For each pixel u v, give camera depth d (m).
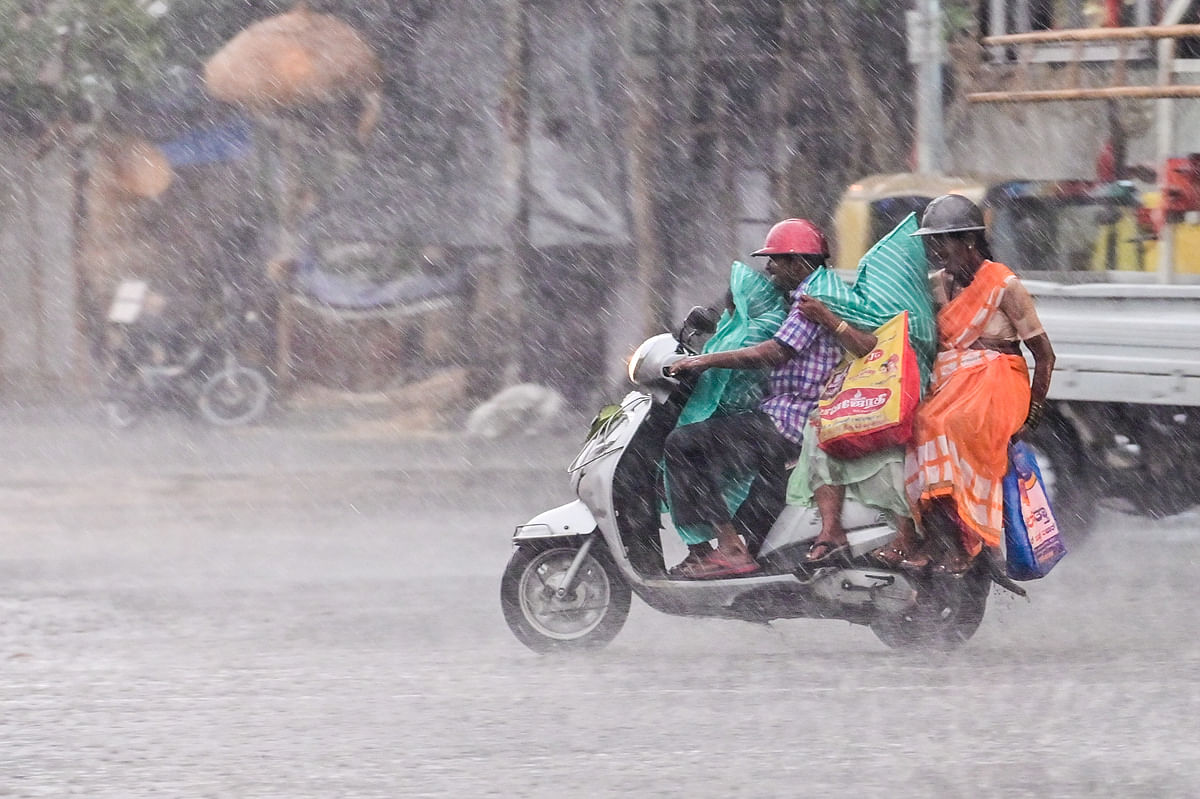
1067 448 34.66
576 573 24.80
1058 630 26.36
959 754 18.61
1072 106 45.22
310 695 21.97
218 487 47.59
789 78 62.50
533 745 19.16
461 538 37.94
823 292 23.97
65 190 71.12
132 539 38.09
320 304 66.00
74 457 54.25
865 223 43.56
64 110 67.94
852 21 59.81
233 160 67.56
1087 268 41.53
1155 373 33.62
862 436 23.52
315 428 61.41
